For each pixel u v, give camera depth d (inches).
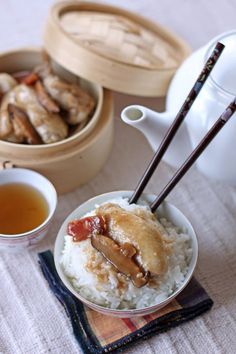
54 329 21.7
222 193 25.4
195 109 22.3
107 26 26.6
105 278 20.8
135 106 22.5
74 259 21.4
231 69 21.7
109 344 21.1
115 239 20.9
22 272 23.1
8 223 23.4
